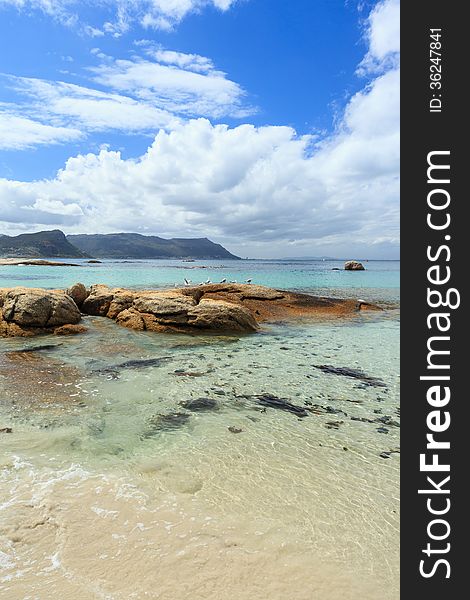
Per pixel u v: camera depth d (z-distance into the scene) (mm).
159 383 11008
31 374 11281
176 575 4336
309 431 8266
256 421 8711
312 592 4184
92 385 10609
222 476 6418
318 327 21016
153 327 18438
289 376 12070
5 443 7219
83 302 22094
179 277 54500
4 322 16688
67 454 6945
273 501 5785
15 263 88062
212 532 5055
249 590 4176
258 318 23000
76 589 4094
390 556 4750
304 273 71062
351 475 6570
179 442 7578
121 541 4840
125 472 6434
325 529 5203
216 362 13477
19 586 4102
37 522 5109
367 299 32219
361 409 9562
